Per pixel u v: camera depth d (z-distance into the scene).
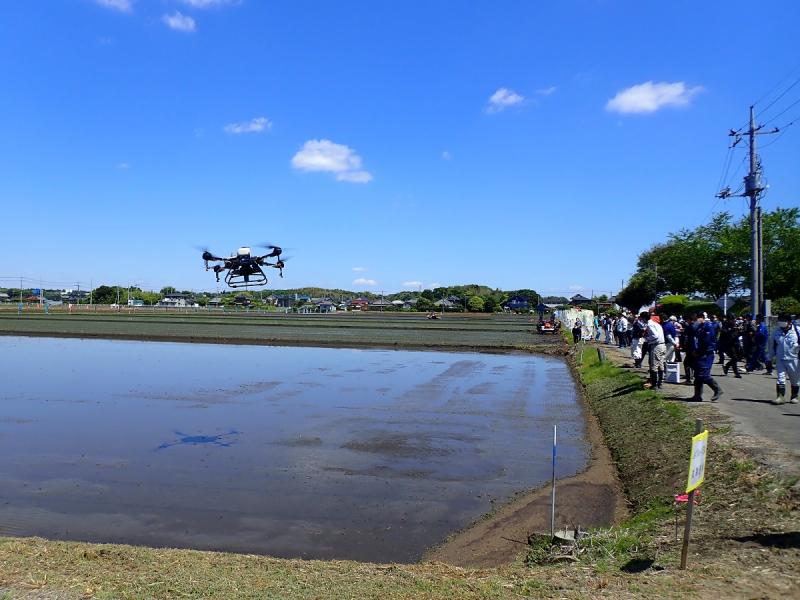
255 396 25.16
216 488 13.13
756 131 34.78
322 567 8.12
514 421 20.48
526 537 10.24
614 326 47.28
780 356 16.58
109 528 10.89
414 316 142.38
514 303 192.75
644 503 10.96
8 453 15.91
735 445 11.79
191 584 7.29
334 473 14.30
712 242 63.53
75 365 35.72
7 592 6.95
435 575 7.67
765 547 7.37
